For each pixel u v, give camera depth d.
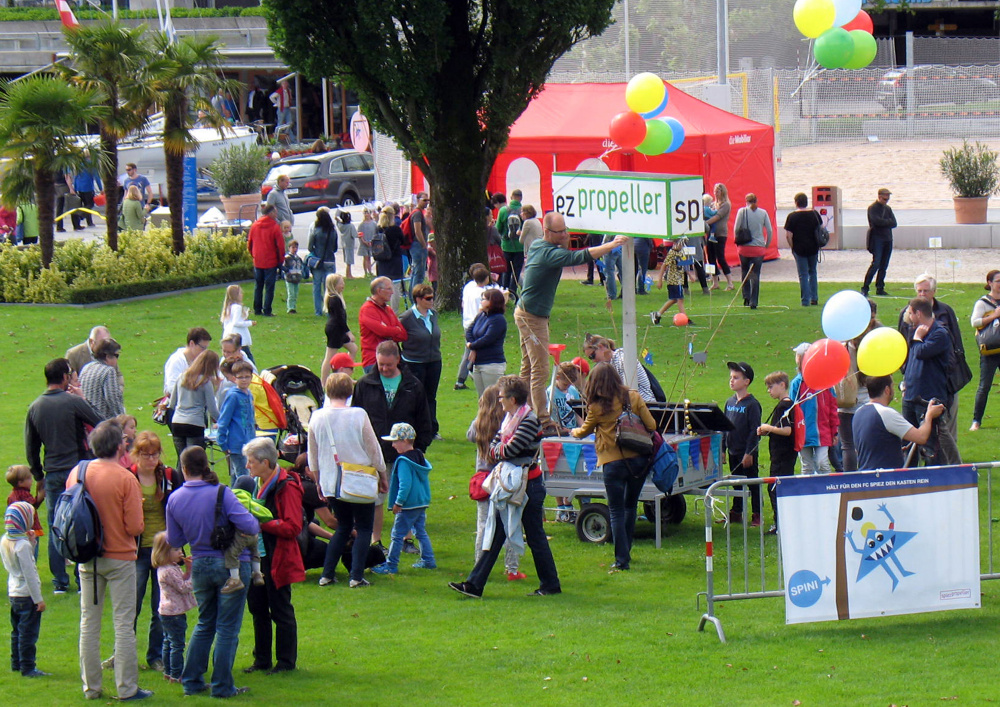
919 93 92.50
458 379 32.41
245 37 102.50
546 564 18.23
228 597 14.59
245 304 44.75
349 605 18.08
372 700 14.39
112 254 47.81
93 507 14.40
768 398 30.05
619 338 36.66
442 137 41.84
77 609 18.34
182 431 21.73
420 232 44.22
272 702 14.44
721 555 19.95
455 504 23.27
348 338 28.81
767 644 15.81
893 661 14.98
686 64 78.19
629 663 15.26
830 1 20.09
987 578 16.44
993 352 26.36
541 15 40.72
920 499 16.05
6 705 14.56
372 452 18.66
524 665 15.36
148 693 14.88
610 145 43.25
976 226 54.53
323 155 71.31
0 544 15.64
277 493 15.37
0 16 104.06
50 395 18.66
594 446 20.66
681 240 20.36
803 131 92.94
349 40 40.47
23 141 45.50
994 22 114.69
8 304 45.28
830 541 15.93
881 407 17.81
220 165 69.31
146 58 48.78
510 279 43.50
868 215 43.25
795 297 44.31
